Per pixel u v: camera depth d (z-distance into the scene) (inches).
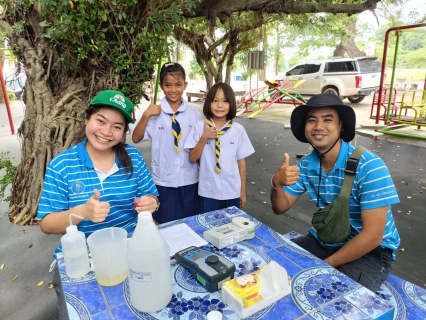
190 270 50.7
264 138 308.0
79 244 51.2
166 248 43.4
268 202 159.6
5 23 127.3
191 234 64.7
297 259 55.7
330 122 65.9
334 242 67.6
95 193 57.0
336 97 67.0
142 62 127.7
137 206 63.7
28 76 133.3
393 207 151.5
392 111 384.5
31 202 135.0
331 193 70.7
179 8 135.6
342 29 534.0
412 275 101.0
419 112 330.6
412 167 211.8
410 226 132.6
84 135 132.2
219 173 102.7
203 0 212.2
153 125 107.9
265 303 43.6
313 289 47.6
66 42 119.3
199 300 45.4
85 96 132.1
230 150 102.8
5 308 86.7
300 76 547.2
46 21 114.0
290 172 68.8
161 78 105.3
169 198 109.2
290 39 682.8
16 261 108.0
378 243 63.5
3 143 281.3
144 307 43.0
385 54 306.8
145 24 121.4
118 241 50.3
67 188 64.4
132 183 70.8
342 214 65.1
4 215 141.1
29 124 137.3
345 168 66.5
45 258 109.8
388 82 614.2
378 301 45.0
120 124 63.8
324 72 517.3
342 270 64.9
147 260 41.2
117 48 120.4
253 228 62.9
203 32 410.0
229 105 101.0
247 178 196.2
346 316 42.3
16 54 133.6
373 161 63.9
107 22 116.2
